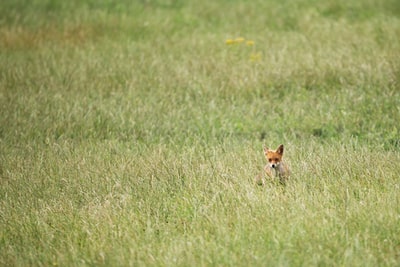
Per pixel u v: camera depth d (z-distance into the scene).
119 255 14.24
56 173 19.34
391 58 27.66
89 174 18.92
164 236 15.09
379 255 13.68
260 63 29.12
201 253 14.04
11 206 17.23
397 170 17.92
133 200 17.22
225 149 20.88
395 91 25.16
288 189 16.88
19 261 14.41
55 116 24.52
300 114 24.00
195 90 26.94
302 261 13.44
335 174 17.91
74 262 14.27
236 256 13.77
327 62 27.84
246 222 15.23
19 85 28.41
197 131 23.27
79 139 23.03
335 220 14.91
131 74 28.98
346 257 13.36
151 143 22.17
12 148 21.95
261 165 18.95
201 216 15.73
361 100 24.53
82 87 27.84
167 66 29.73
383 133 22.09
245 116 24.28
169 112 24.77
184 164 19.09
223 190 17.06
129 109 25.12
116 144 22.09
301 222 14.91
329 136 22.36
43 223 16.08
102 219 16.03
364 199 16.11
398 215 15.12
